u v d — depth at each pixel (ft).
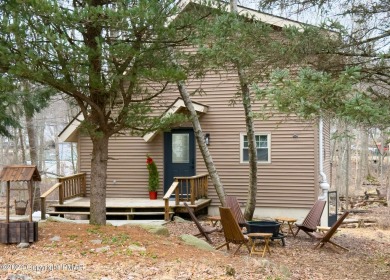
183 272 19.94
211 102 48.16
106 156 28.99
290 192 45.80
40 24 21.80
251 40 24.48
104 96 27.76
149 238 25.84
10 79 24.18
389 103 20.88
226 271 20.62
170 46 26.78
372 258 31.45
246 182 47.26
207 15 27.22
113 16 22.04
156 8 22.65
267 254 29.30
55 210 43.88
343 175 102.83
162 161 49.47
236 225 27.48
